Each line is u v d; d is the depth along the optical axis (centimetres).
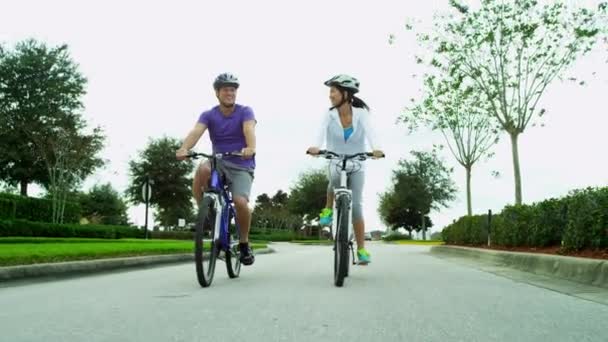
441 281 704
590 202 830
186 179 4825
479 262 1234
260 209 9069
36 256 909
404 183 6600
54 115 4112
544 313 451
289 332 372
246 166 701
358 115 698
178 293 564
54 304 502
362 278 734
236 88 686
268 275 774
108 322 408
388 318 423
